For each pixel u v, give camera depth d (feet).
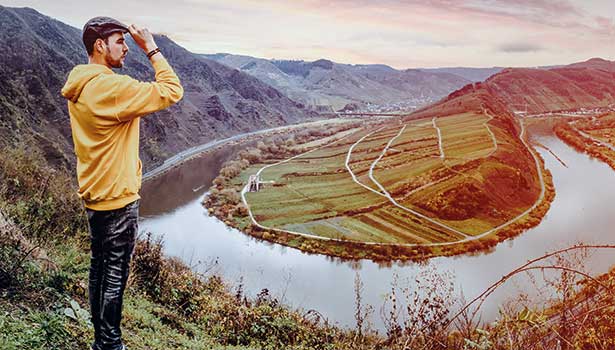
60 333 12.16
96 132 8.98
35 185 31.24
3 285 14.34
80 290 16.85
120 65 9.77
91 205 9.50
